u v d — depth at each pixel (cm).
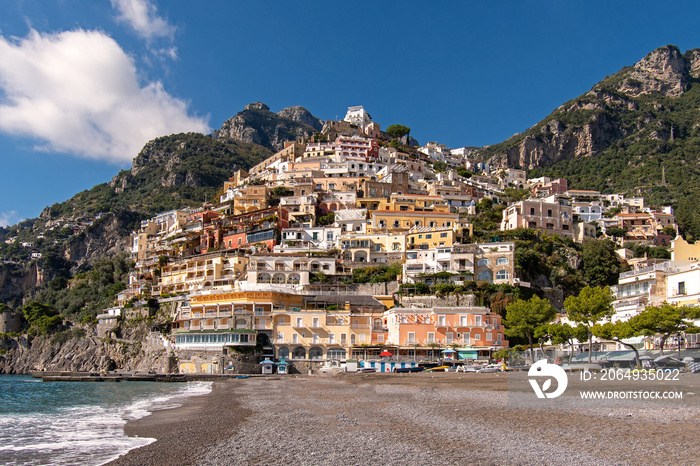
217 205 19838
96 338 14612
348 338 10512
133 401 6109
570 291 13175
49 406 5775
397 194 17312
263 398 5594
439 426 3412
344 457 2708
